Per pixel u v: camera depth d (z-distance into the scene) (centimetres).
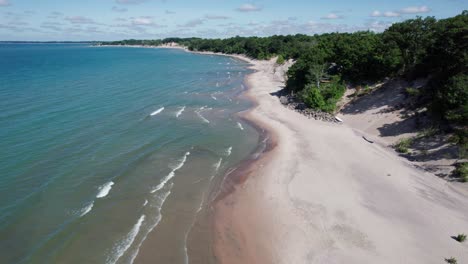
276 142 3888
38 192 2594
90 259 1961
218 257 2050
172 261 1994
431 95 3919
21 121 4209
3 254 1962
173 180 2953
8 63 12156
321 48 6519
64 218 2319
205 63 13425
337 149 3562
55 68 10356
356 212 2422
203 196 2733
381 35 5644
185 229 2302
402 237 2144
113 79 8044
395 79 4788
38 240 2091
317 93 4947
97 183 2803
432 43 4281
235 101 6019
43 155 3253
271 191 2775
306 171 3073
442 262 1922
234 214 2494
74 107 5050
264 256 2052
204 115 5034
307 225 2305
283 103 5641
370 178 2911
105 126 4247
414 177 2906
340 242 2117
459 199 2559
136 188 2777
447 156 3044
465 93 3188
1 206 2384
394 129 3850
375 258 1967
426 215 2372
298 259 2002
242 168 3241
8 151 3278
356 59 5284
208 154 3553
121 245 2094
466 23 3916
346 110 4759
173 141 3866
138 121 4544
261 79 8606
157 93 6506
